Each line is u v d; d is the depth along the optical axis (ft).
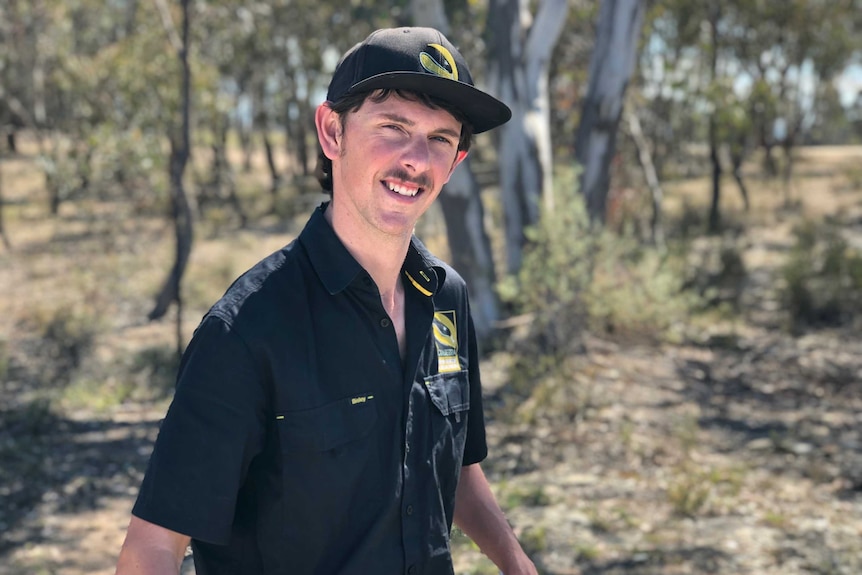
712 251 54.24
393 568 4.43
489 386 27.30
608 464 20.93
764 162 114.32
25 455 22.85
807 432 23.48
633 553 16.26
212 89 72.84
